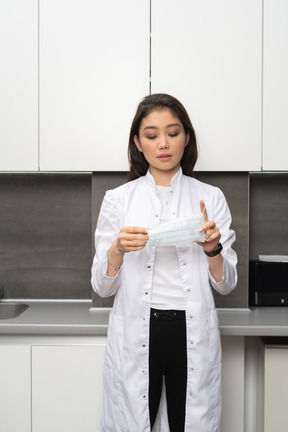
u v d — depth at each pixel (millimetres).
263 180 2252
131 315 1438
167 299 1441
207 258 1476
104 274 1466
